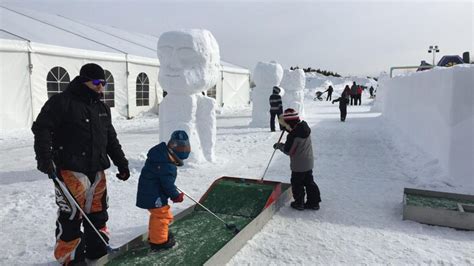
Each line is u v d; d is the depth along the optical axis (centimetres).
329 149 930
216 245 355
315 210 480
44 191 566
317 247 375
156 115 1884
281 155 861
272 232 410
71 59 1436
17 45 1227
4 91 1198
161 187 338
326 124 1492
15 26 1479
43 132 282
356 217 457
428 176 627
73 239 305
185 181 620
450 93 596
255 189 475
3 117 1201
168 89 707
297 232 411
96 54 1540
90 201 316
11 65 1216
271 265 337
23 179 646
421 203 481
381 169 712
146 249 346
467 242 389
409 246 379
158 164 334
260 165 751
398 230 418
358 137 1134
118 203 503
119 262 321
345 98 1587
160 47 709
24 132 1201
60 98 296
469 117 579
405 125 1062
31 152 908
